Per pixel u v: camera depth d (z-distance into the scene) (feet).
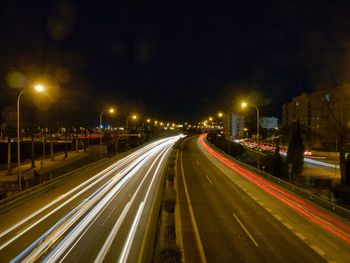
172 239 47.62
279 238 57.67
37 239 57.06
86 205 81.97
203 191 100.89
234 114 475.72
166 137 506.89
